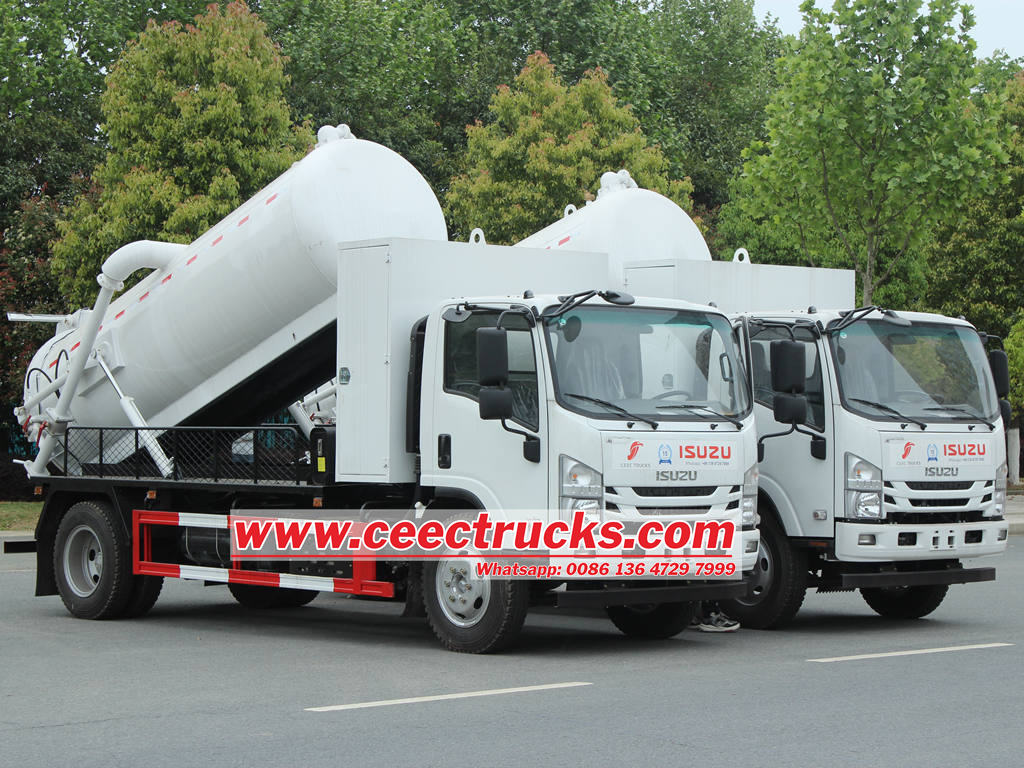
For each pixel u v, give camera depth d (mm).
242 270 12398
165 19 37750
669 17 54125
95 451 13602
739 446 10344
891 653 10320
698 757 6668
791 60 21656
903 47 21109
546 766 6496
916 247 22891
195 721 7664
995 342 12633
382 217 12344
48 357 14461
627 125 31766
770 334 12148
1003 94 21594
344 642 11281
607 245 13516
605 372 9969
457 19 46688
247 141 25531
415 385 10570
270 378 13039
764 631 12039
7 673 9531
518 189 30453
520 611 10047
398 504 10930
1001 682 8898
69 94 36062
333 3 39656
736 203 34781
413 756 6715
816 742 7004
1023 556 19438
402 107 42125
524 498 9852
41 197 29078
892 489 11492
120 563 12836
